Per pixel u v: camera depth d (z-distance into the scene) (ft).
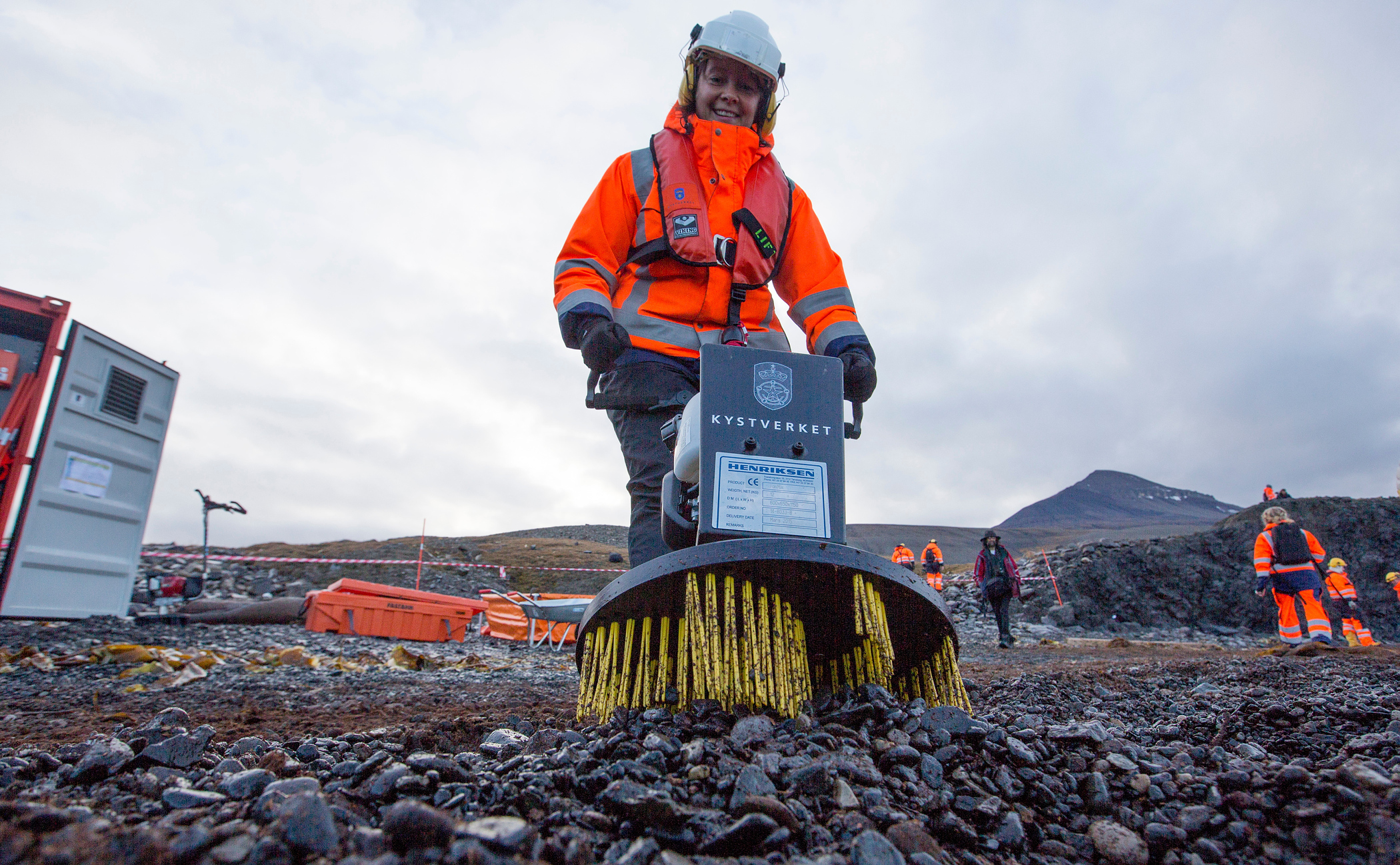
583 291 7.50
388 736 6.93
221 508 37.78
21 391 26.96
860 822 3.71
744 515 5.52
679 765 4.39
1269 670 14.52
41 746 8.35
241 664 20.36
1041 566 65.77
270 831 3.20
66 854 2.65
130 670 17.58
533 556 99.45
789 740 4.77
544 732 5.41
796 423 5.80
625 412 7.82
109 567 29.14
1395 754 4.96
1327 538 69.51
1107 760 4.95
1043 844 4.16
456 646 32.94
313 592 33.63
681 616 5.67
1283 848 3.93
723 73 8.34
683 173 8.02
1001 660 25.93
